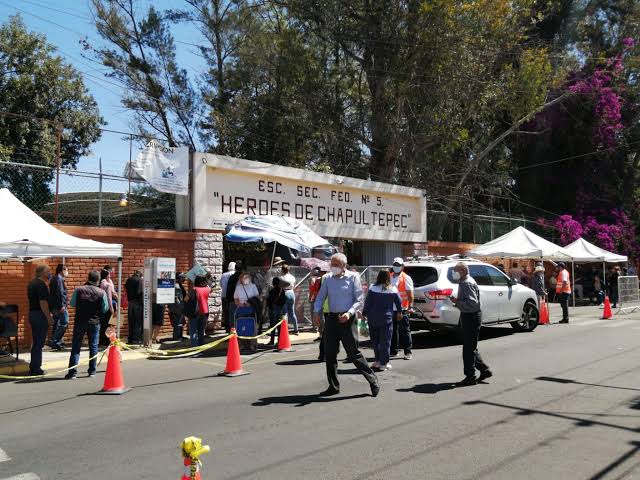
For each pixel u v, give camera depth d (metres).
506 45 25.09
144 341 12.35
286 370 9.87
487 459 5.17
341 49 25.38
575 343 12.70
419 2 22.27
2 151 19.14
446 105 24.73
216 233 15.09
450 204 25.69
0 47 21.25
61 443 5.76
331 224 18.23
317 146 26.23
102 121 24.55
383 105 24.30
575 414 6.74
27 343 12.31
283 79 25.62
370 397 7.64
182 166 14.53
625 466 5.00
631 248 32.84
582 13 31.56
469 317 8.40
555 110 32.38
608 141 32.53
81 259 13.02
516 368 9.65
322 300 7.86
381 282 9.59
